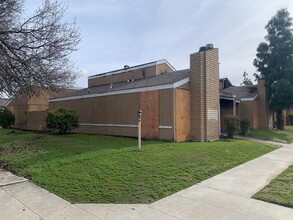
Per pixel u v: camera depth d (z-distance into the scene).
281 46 21.81
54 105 20.70
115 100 14.87
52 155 8.11
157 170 6.59
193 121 12.60
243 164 8.04
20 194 5.13
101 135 15.13
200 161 7.68
